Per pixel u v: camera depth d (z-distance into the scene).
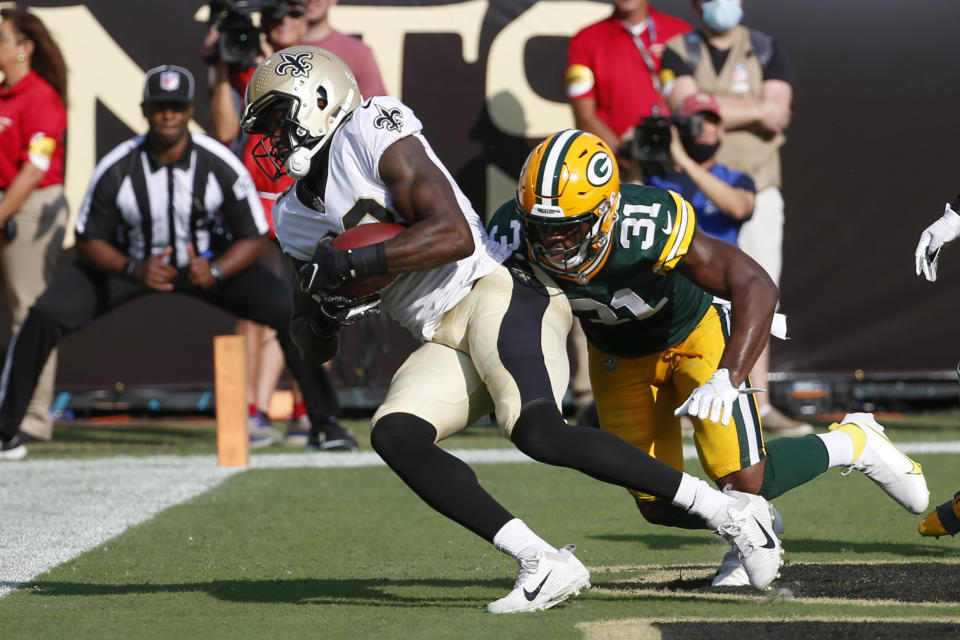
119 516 18.16
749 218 24.95
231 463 23.61
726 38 26.05
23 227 26.70
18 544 15.89
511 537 11.16
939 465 22.47
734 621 10.67
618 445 11.12
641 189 12.05
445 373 11.71
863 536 16.02
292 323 13.08
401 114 11.58
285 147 12.05
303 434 27.67
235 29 25.38
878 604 11.48
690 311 12.95
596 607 11.50
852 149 29.62
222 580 13.45
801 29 29.39
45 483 21.66
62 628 10.92
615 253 11.88
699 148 24.30
